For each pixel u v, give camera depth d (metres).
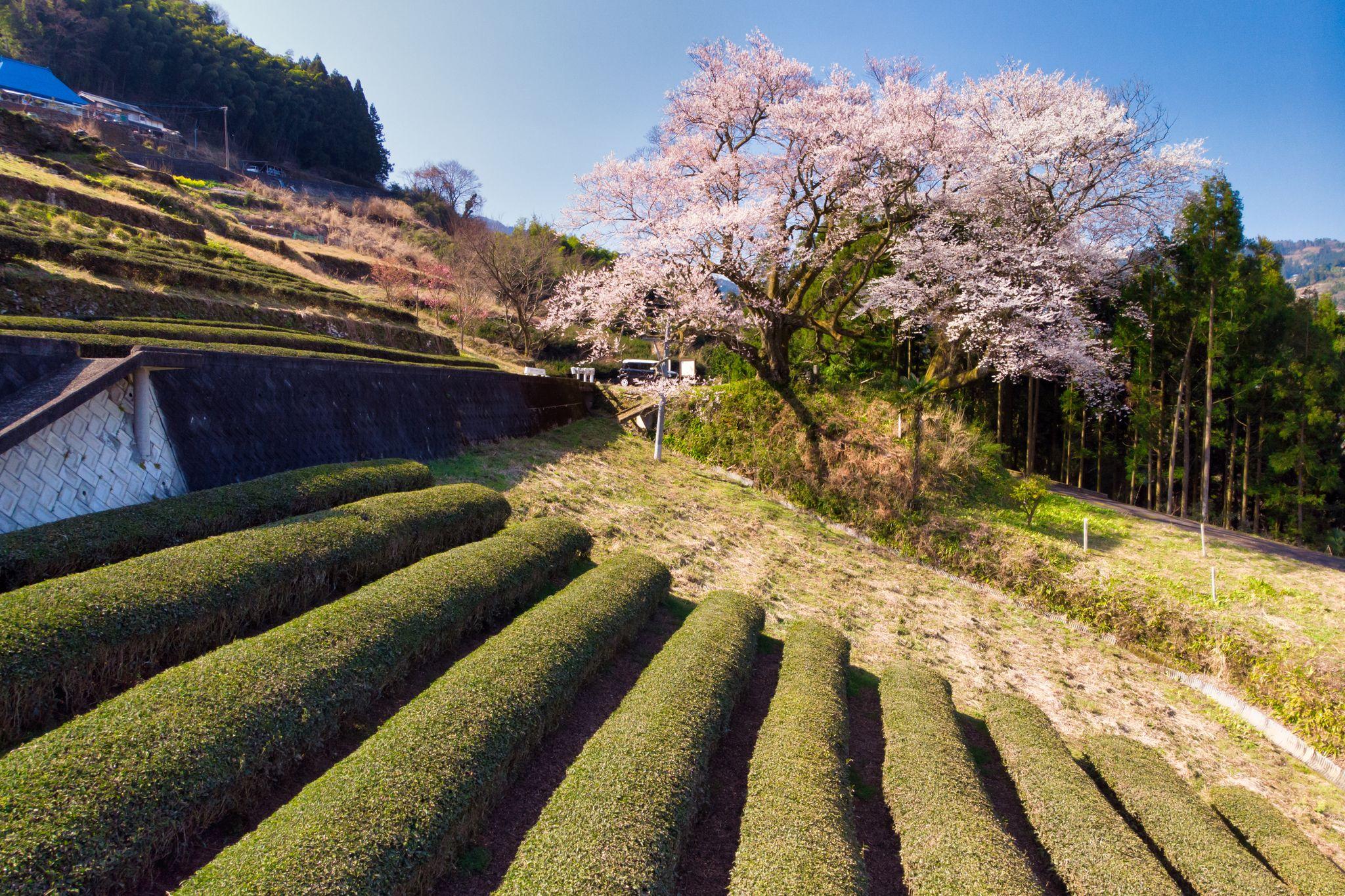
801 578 12.51
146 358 7.01
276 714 4.31
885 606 12.09
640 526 12.48
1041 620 13.19
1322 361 21.89
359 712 5.02
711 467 19.05
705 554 12.25
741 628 8.07
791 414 19.22
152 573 5.00
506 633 6.37
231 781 3.90
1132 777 7.03
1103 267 19.20
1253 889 5.35
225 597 5.20
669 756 5.14
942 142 18.39
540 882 3.80
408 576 6.57
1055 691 10.14
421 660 5.99
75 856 3.09
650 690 6.23
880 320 21.59
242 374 8.52
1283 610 12.80
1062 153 18.30
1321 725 9.70
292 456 8.95
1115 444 25.92
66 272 12.66
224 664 4.54
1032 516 16.97
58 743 3.57
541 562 8.12
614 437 20.30
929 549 15.28
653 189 18.62
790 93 19.22
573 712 6.22
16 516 5.66
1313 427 21.36
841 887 4.20
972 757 7.31
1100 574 13.94
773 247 17.81
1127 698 10.48
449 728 4.73
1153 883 5.00
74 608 4.35
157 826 3.44
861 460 17.48
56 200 17.92
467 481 11.36
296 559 5.97
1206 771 8.70
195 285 15.79
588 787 4.69
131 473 6.80
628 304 19.05
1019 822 6.37
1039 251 17.66
